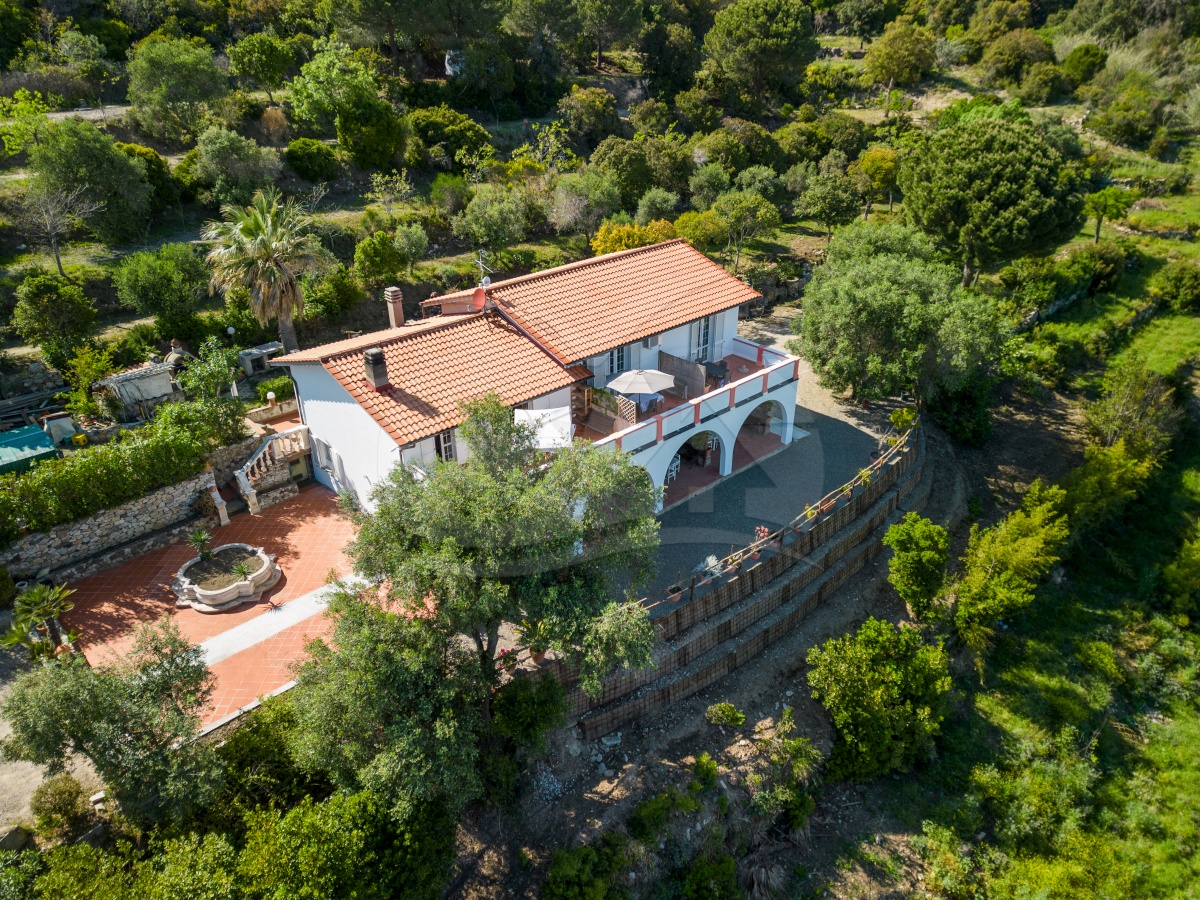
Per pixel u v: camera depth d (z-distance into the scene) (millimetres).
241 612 24625
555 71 74625
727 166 62781
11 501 24531
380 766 16859
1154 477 41531
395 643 17797
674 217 57188
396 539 18594
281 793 19031
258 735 19156
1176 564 35812
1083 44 90062
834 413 38750
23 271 40188
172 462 27484
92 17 62781
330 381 27250
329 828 16484
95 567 26234
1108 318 52469
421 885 17969
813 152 69812
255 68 58125
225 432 29906
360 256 44094
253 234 35188
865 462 34312
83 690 16453
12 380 34406
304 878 16000
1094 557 37375
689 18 92438
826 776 25734
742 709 25875
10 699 16594
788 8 76750
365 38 65812
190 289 39469
